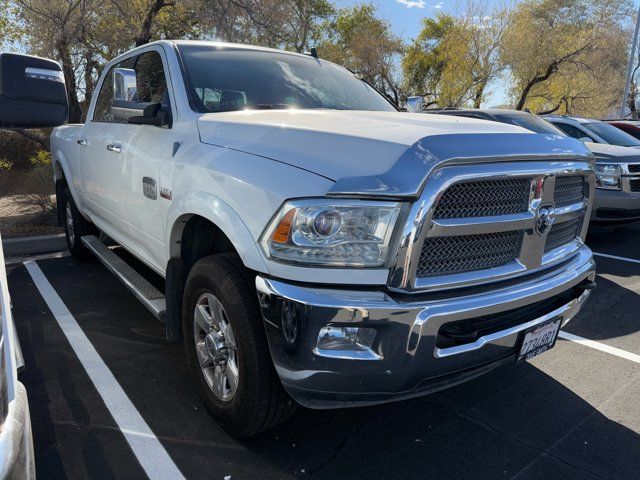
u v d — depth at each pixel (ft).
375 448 8.86
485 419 9.83
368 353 6.84
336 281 6.83
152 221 10.96
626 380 11.50
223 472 8.16
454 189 7.17
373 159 7.05
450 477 8.20
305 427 9.41
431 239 7.14
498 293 7.70
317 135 7.88
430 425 9.59
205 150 9.18
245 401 8.00
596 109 97.50
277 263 7.12
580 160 9.05
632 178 24.63
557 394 10.82
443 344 7.30
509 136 7.93
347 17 109.29
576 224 10.00
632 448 9.05
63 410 9.75
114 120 13.93
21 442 4.55
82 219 18.28
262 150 8.16
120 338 12.90
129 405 9.95
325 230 6.82
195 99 10.74
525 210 8.08
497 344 7.82
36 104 9.36
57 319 14.06
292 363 7.03
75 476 7.99
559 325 9.21
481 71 89.51
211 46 12.48
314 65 13.75
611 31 91.76
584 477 8.29
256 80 11.82
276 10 39.75
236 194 7.93
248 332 7.77
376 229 6.79
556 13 89.81
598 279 19.58
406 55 111.34
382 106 13.23
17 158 43.62
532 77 88.53
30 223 24.50
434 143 7.11
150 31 36.42
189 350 9.61
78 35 32.30
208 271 8.42
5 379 4.59
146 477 8.02
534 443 9.13
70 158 17.40
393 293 6.89
